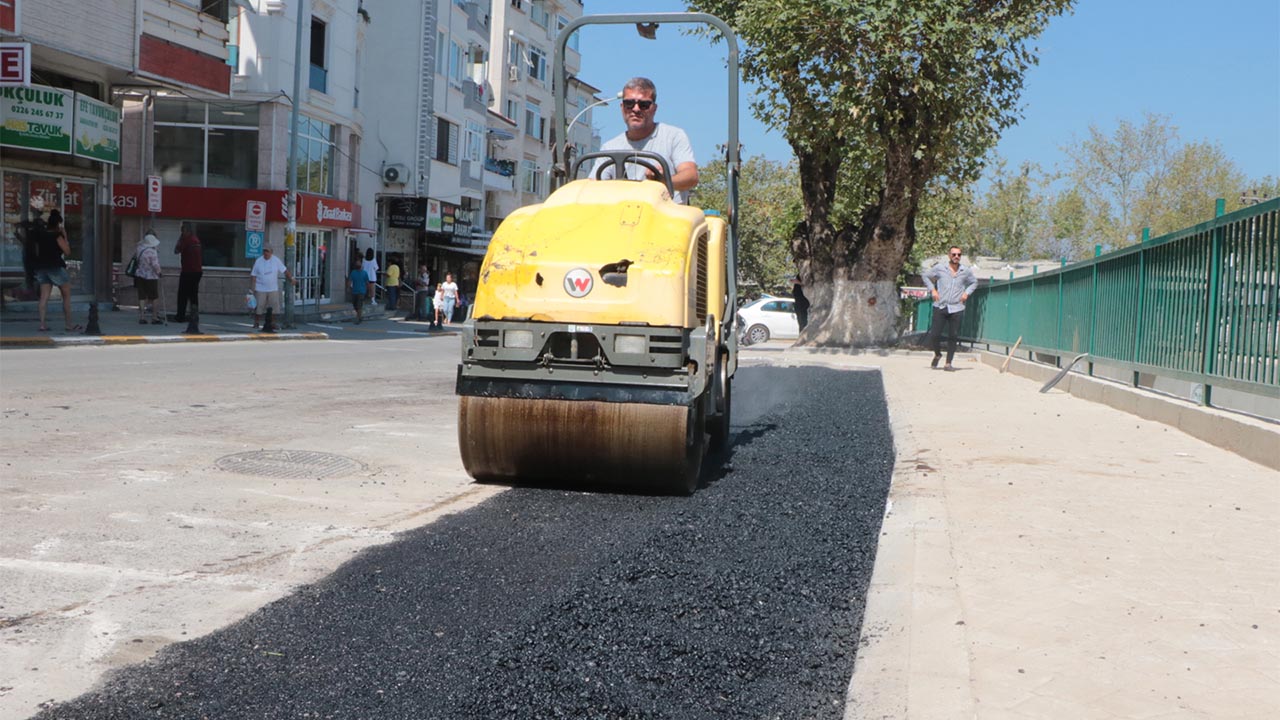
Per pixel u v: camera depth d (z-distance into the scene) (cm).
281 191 3269
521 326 667
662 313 651
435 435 917
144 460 720
